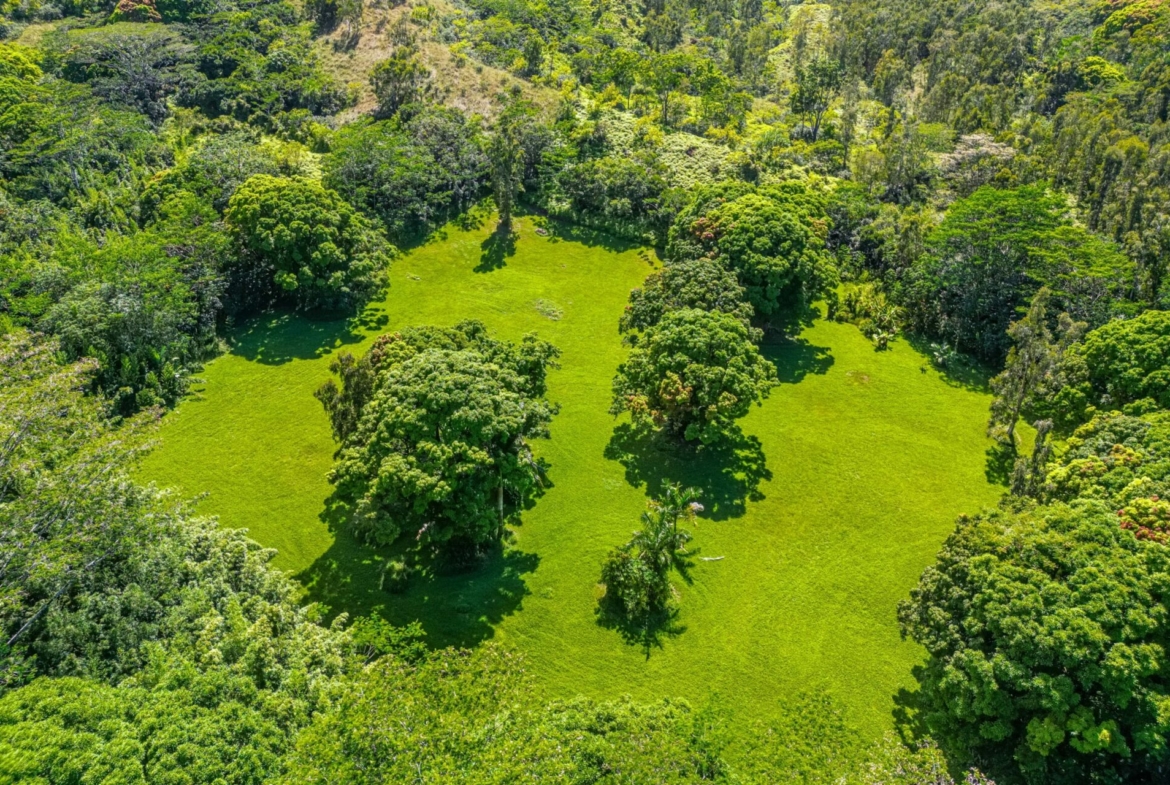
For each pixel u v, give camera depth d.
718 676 37.94
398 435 39.25
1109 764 30.16
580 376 61.59
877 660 39.00
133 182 73.88
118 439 36.62
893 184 86.38
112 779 21.33
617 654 38.84
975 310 67.56
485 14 119.06
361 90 92.31
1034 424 55.53
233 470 50.22
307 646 32.06
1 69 84.38
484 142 85.94
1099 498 38.03
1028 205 67.94
